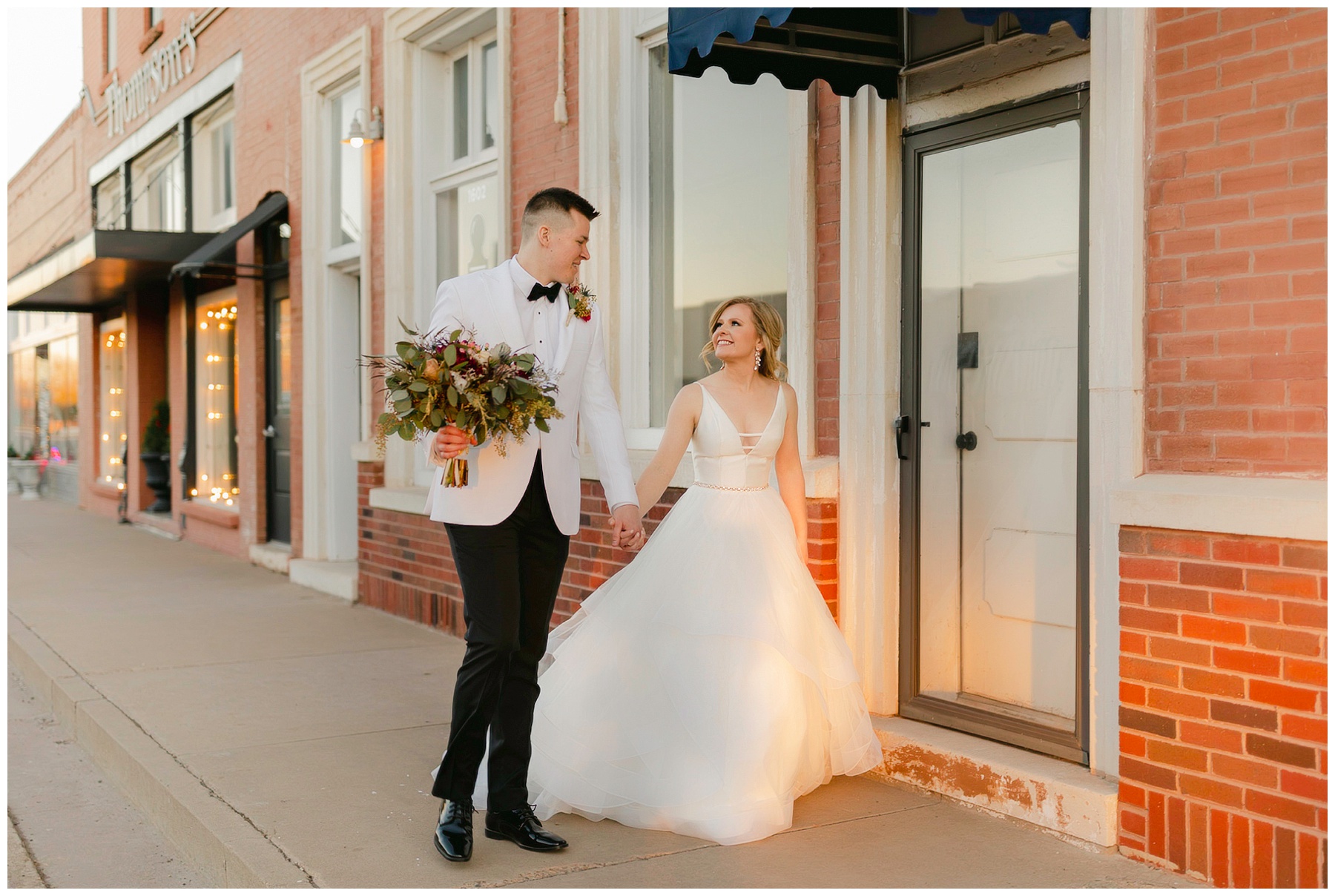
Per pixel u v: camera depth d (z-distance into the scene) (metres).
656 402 5.86
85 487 16.91
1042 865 3.28
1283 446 3.03
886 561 4.30
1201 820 3.13
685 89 5.63
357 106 8.69
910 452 4.28
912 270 4.26
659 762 3.61
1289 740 2.93
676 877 3.21
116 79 14.54
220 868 3.50
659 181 5.82
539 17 6.32
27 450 21.62
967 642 4.26
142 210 14.15
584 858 3.35
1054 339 3.89
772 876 3.21
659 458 3.83
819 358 4.50
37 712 5.68
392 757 4.37
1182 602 3.17
